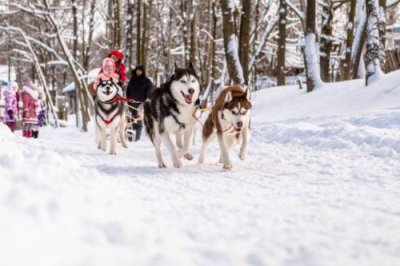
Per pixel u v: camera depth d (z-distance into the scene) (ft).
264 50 108.78
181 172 20.02
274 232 10.23
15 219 7.99
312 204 13.21
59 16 91.20
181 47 106.83
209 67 97.04
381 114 34.30
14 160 13.00
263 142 32.42
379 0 57.00
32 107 44.60
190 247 8.93
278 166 21.29
